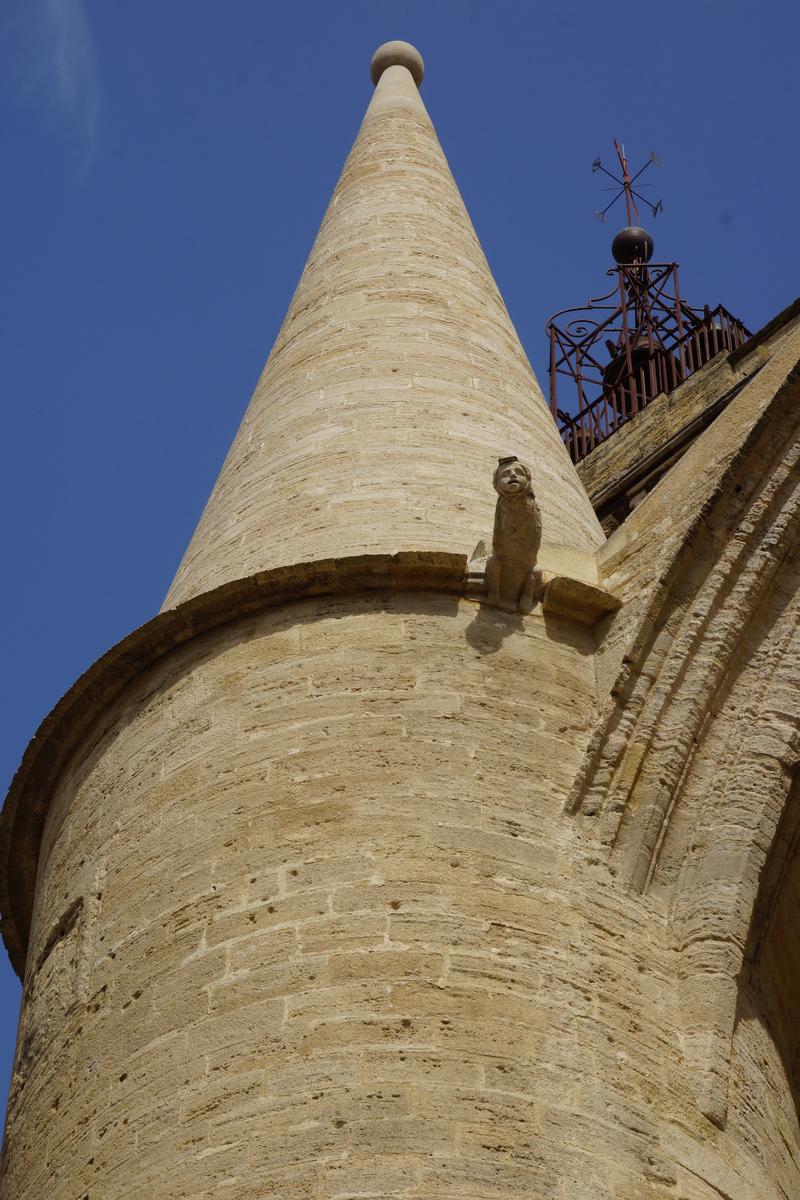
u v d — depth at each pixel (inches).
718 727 694.5
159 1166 574.2
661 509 756.0
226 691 704.4
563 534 833.5
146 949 639.1
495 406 896.3
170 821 672.4
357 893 621.9
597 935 629.6
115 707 745.0
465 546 778.8
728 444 754.8
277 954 610.5
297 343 944.9
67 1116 619.8
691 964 636.1
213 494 884.6
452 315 955.3
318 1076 575.2
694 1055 613.3
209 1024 601.6
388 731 673.6
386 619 714.2
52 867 722.8
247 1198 552.7
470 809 650.2
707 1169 583.8
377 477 819.4
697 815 674.2
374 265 992.9
